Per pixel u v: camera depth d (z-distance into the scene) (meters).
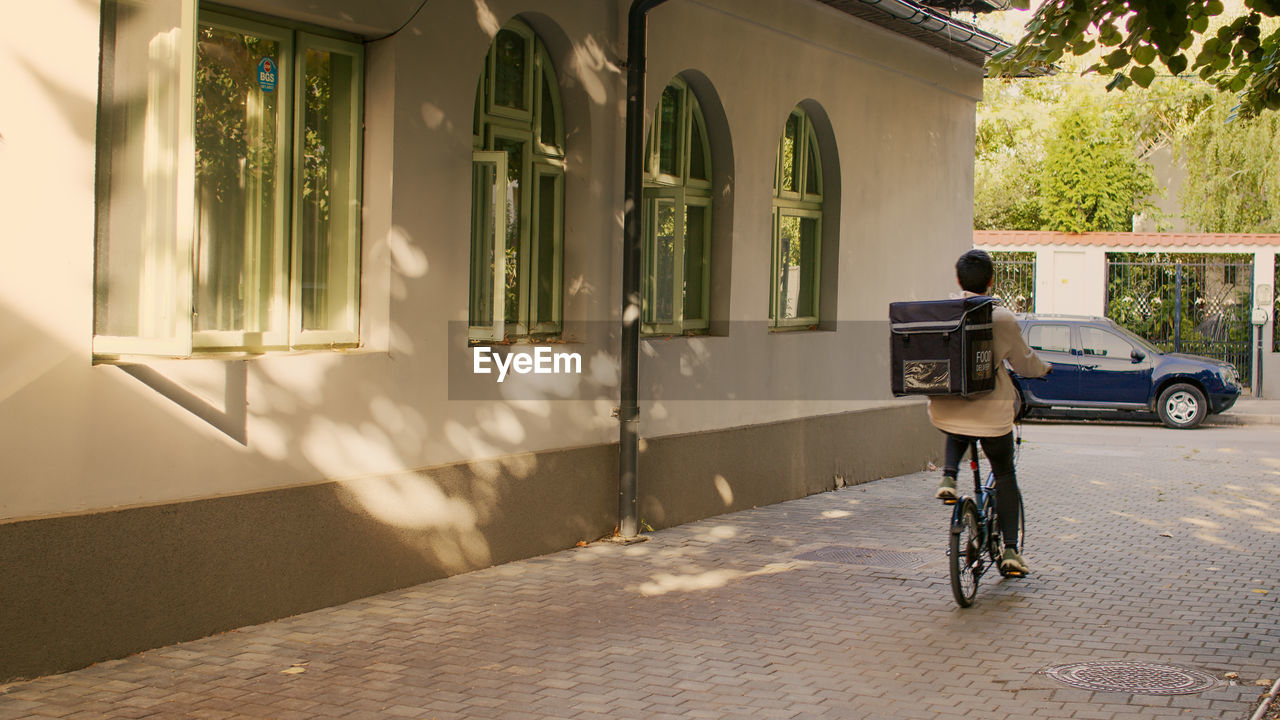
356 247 7.48
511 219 8.80
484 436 8.27
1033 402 21.56
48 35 5.52
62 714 5.14
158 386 6.06
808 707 5.55
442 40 7.73
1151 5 6.73
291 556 6.82
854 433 13.03
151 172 5.86
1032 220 36.62
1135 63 7.68
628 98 9.14
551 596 7.59
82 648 5.77
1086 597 7.88
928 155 14.57
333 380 7.07
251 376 6.55
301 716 5.26
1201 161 30.50
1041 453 16.78
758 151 11.16
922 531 10.19
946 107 14.98
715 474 10.73
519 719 5.31
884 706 5.58
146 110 5.86
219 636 6.41
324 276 7.36
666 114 10.39
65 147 5.60
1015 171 36.62
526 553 8.66
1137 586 8.23
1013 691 5.84
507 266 8.77
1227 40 7.36
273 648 6.25
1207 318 25.56
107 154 5.91
